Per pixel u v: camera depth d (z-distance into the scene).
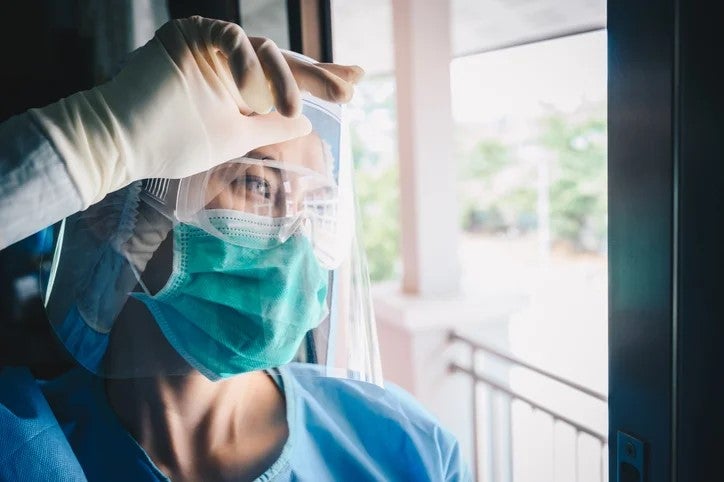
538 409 2.69
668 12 0.67
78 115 0.65
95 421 0.85
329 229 0.86
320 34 1.33
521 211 9.23
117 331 0.83
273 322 0.81
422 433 1.01
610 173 0.75
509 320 3.24
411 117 3.09
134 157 0.66
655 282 0.71
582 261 8.26
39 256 1.01
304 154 0.83
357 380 0.97
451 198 3.19
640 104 0.71
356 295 0.95
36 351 1.13
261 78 0.64
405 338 3.09
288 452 0.88
